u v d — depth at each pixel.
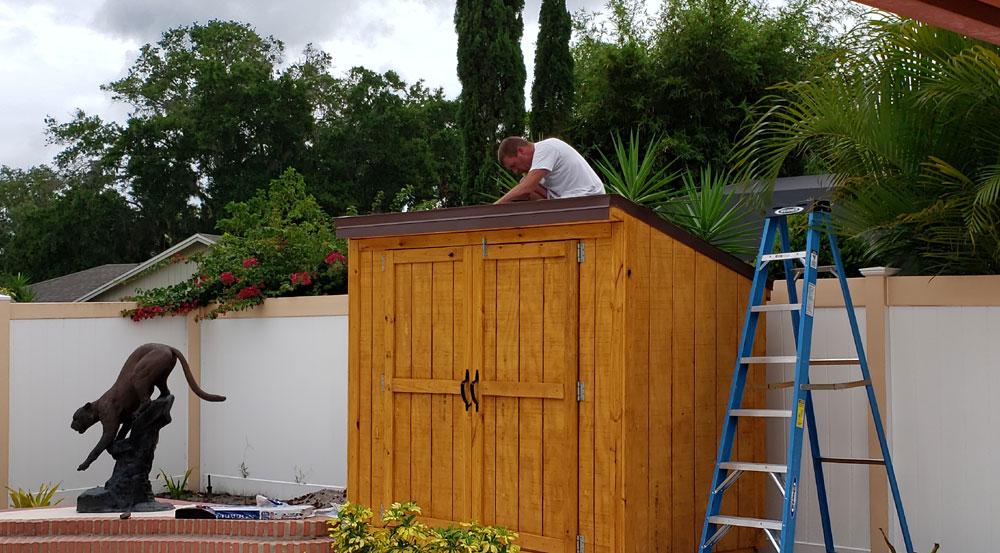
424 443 6.93
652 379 6.13
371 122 37.25
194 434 11.09
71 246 38.34
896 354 6.66
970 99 6.44
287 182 15.38
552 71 17.48
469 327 6.70
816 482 6.57
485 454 6.60
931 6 4.00
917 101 6.43
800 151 7.88
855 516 6.80
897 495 6.21
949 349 6.45
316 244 11.83
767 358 5.99
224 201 36.25
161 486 10.91
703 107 18.80
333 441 9.84
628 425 5.93
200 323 11.14
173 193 37.84
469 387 6.65
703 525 6.37
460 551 5.84
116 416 8.03
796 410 5.73
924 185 6.75
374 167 37.75
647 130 19.03
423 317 6.97
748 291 6.98
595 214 5.98
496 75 17.14
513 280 6.52
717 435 6.62
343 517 6.45
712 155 18.77
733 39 18.83
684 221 8.38
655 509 6.12
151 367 8.05
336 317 9.86
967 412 6.36
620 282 5.99
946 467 6.43
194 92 40.19
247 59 42.47
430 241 6.94
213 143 36.94
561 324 6.27
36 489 9.98
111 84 43.84
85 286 28.27
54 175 48.06
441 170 38.81
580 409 6.19
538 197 7.04
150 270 12.39
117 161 39.22
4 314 9.76
